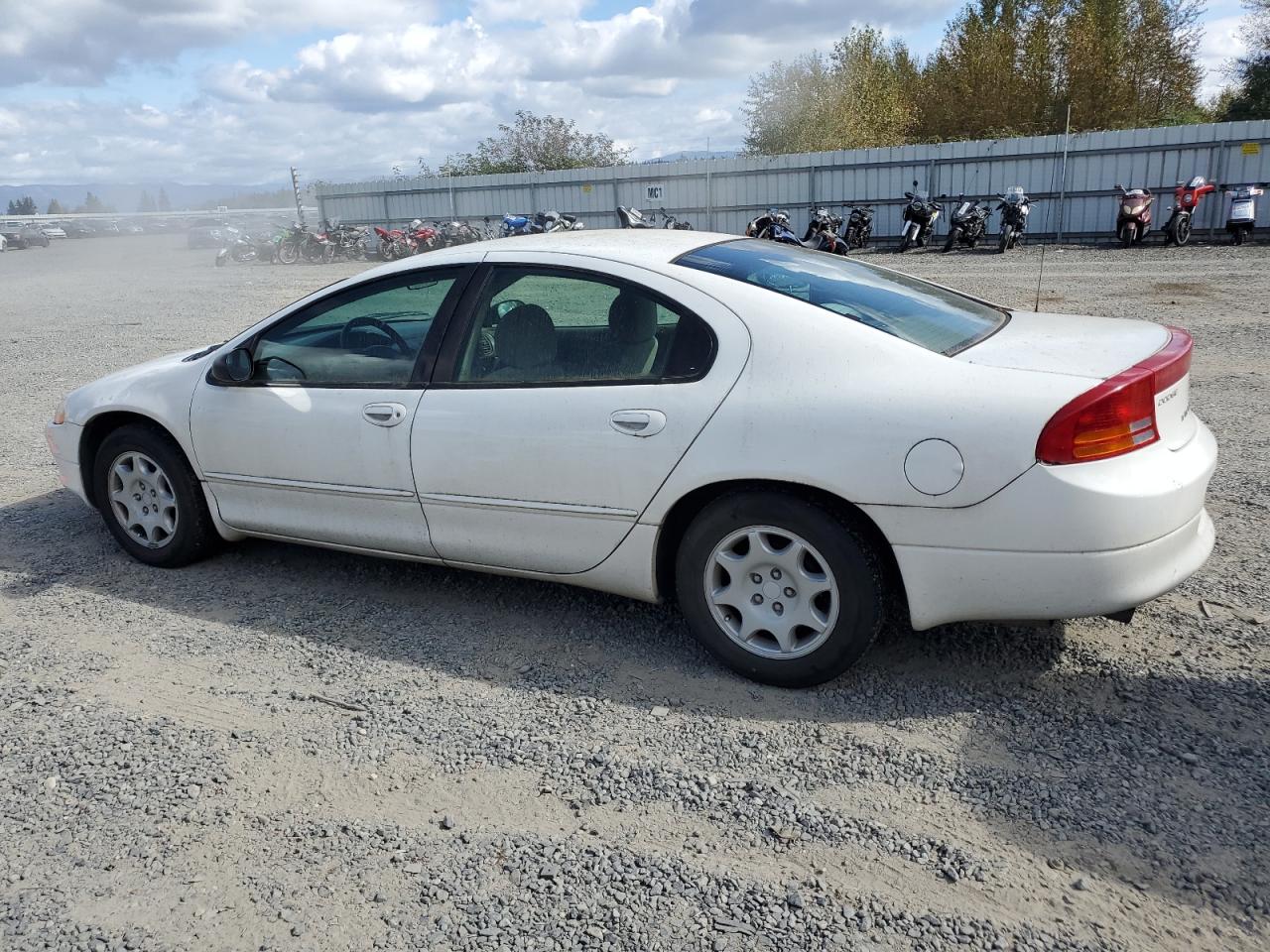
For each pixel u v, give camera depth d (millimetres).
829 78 33906
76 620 4047
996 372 2973
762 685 3338
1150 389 2902
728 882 2400
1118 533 2830
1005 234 19500
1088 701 3131
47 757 3035
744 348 3205
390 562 4562
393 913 2332
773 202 25000
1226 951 2133
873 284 3684
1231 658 3344
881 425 2969
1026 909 2273
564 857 2508
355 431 3854
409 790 2818
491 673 3494
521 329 3594
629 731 3090
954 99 37625
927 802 2674
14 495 5809
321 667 3580
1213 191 19719
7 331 14219
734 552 3305
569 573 3607
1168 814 2580
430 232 26547
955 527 2934
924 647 3529
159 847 2600
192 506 4422
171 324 14398
